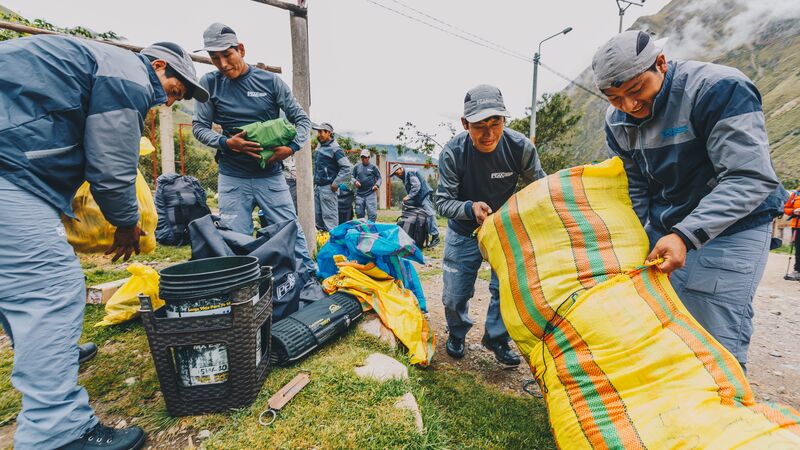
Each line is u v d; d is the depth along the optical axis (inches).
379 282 109.4
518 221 71.4
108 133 58.1
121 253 75.5
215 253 85.7
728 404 47.6
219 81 118.3
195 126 120.0
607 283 58.6
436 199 103.7
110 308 98.8
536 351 64.7
